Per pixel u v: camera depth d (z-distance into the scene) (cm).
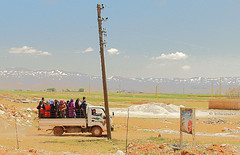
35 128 3216
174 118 5797
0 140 2122
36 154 1503
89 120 2728
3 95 5444
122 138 2566
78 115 2758
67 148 1872
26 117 3662
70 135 2786
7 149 1592
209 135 3209
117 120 4575
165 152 1516
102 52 2464
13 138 2331
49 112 2739
